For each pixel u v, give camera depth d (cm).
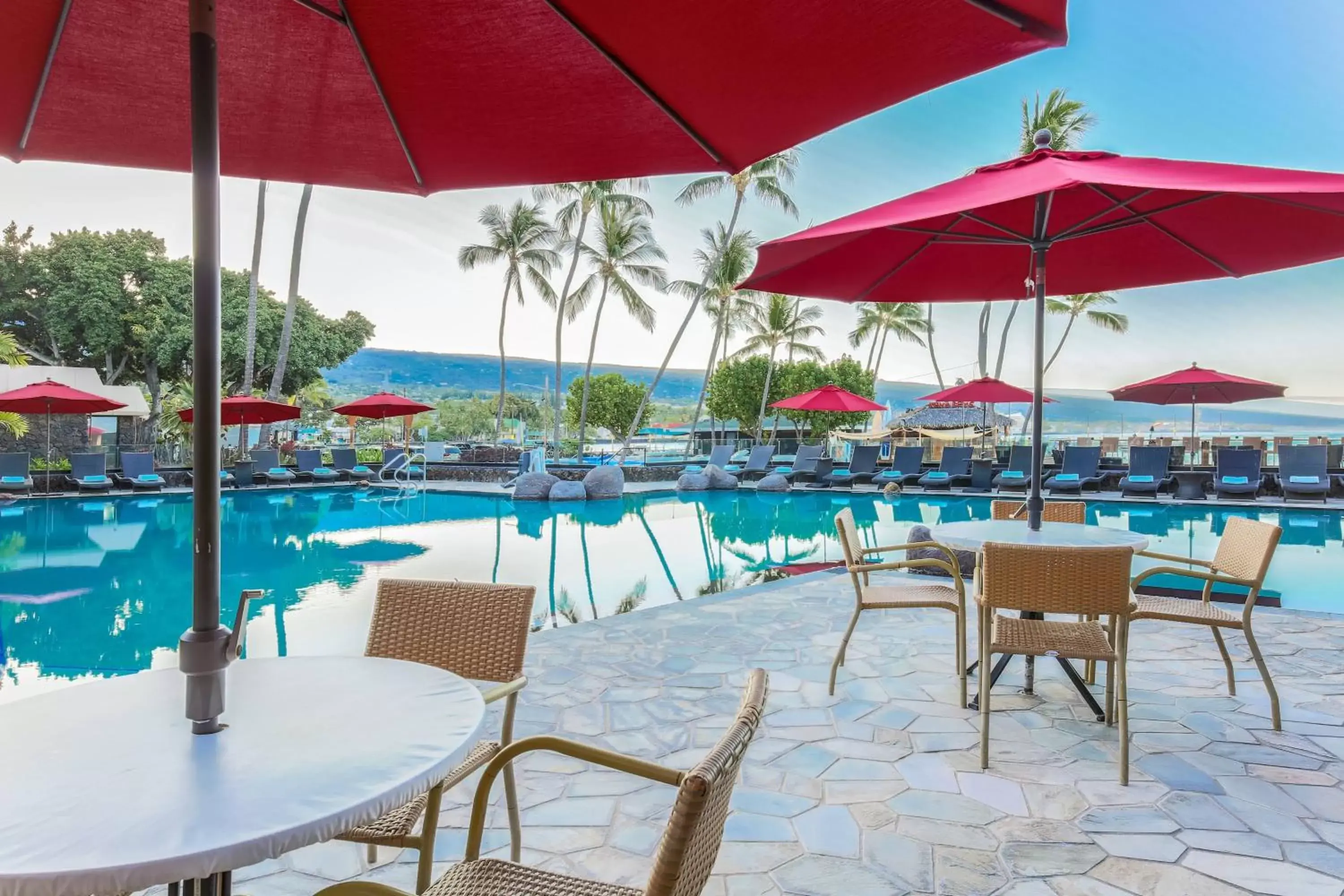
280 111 188
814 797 258
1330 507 1212
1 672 448
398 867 218
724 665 405
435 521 1223
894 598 365
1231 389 1370
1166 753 290
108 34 163
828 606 544
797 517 1305
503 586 212
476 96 179
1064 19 129
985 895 201
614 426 3500
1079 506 468
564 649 436
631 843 229
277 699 138
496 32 160
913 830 235
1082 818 242
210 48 119
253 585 704
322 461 1906
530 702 350
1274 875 209
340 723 127
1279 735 307
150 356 2662
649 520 1260
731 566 835
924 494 1627
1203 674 385
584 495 1588
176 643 515
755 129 181
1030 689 357
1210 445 1591
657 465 2022
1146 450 1412
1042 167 284
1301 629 473
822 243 300
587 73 169
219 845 88
